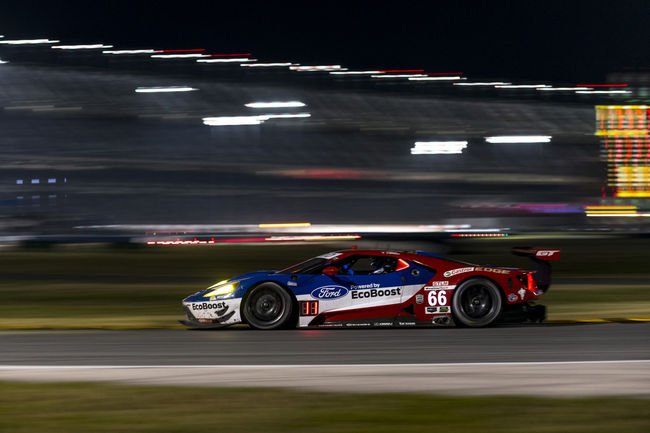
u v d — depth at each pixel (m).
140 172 90.75
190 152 101.88
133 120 121.75
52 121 115.31
